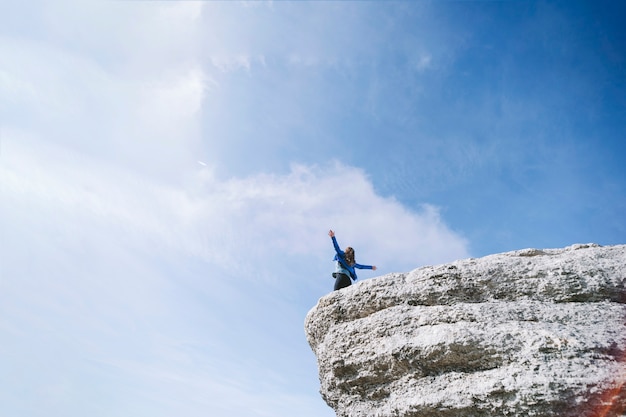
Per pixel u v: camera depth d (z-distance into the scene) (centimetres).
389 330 1020
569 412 782
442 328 941
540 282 960
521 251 1096
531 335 863
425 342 943
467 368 910
